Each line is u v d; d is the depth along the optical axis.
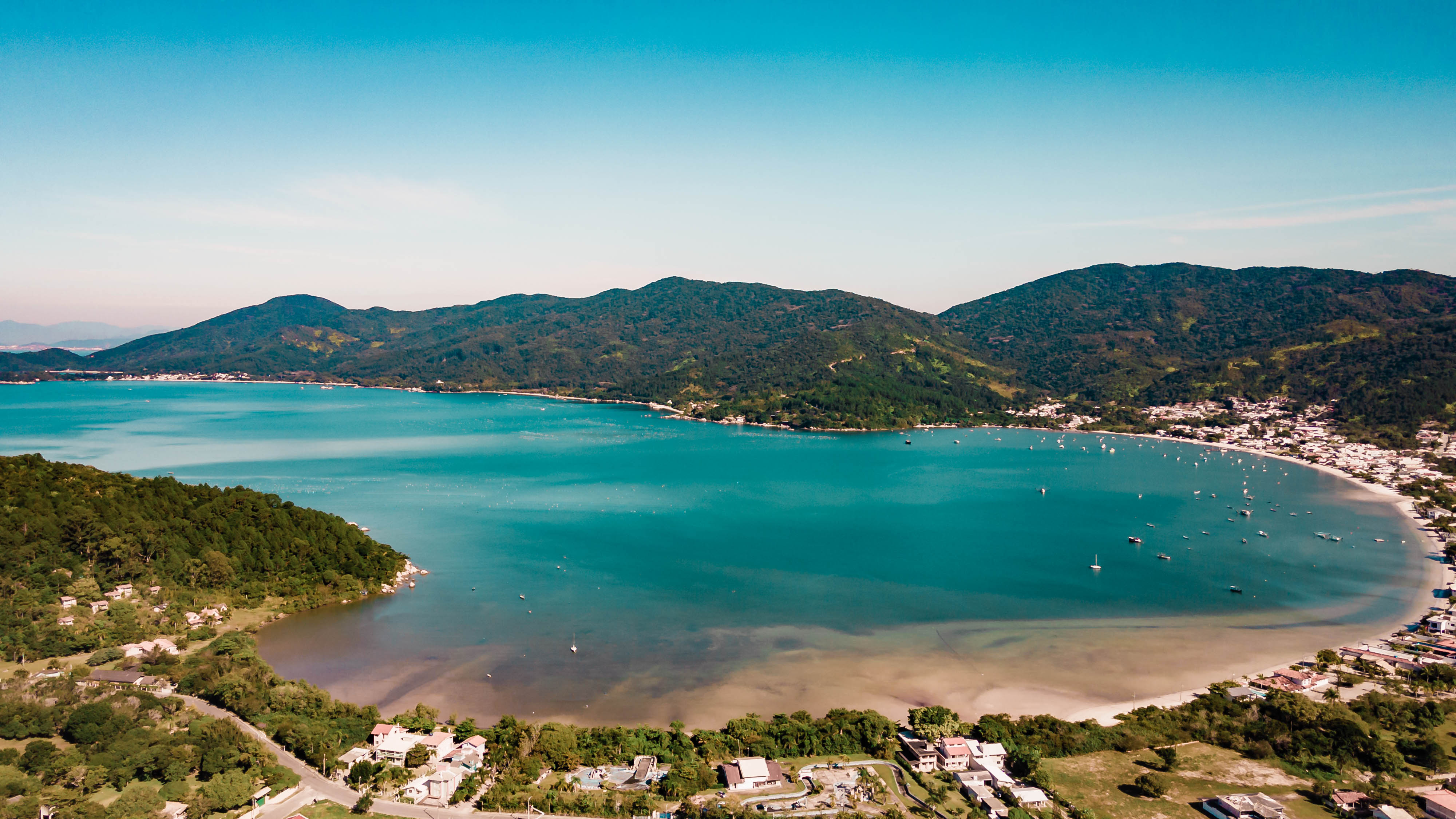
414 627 159.62
